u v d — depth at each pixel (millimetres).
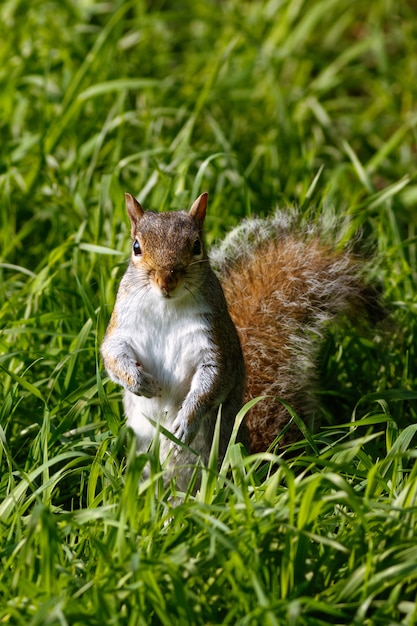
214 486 7203
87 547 7223
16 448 9070
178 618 6367
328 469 7633
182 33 17922
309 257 10469
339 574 6848
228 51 13750
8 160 12367
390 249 11148
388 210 11773
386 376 10109
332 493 7117
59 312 9969
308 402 9812
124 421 9102
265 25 17234
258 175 13891
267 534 6707
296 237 10711
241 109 15250
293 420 8695
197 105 13125
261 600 6062
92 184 12781
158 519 7297
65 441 8688
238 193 12461
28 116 14328
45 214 12375
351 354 10609
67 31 15742
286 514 6836
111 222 11562
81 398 8891
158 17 17094
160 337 8641
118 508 7023
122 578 6414
